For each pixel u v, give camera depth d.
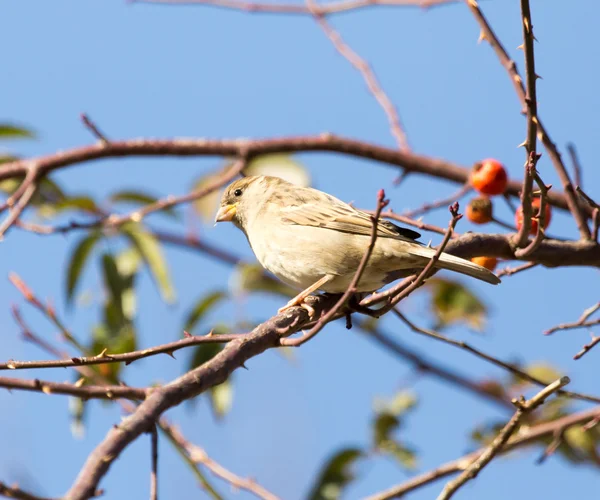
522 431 11.68
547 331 9.51
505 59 9.72
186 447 10.63
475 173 10.06
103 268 11.83
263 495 10.29
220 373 7.02
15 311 8.58
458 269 9.37
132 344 9.89
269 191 11.52
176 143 13.80
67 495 5.54
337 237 10.27
